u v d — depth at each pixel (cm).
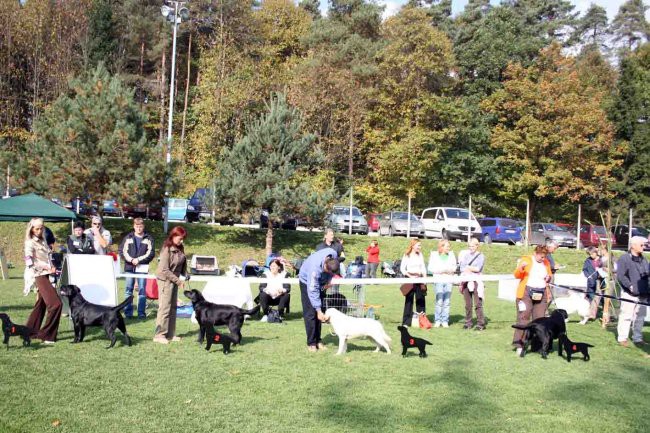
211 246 2533
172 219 3194
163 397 596
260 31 4750
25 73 4209
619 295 1198
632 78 4366
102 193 2386
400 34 4116
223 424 524
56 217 1925
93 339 870
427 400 620
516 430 538
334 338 964
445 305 1140
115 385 630
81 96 2403
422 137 3872
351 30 4997
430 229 3072
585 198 4200
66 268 1038
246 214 2488
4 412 527
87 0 4331
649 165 4184
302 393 630
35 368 682
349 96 3988
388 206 4081
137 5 4544
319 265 831
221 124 3725
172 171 2466
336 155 4028
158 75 4538
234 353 814
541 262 916
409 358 820
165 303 872
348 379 693
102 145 2291
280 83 3997
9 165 2380
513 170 4153
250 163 2505
